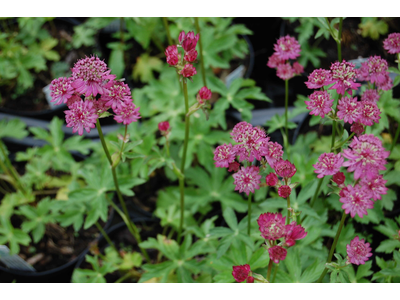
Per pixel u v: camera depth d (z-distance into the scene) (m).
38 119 1.21
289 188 0.62
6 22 1.38
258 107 1.21
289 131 1.07
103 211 0.82
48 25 1.41
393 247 0.80
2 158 1.05
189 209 0.99
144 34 1.16
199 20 1.16
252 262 0.74
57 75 1.31
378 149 0.59
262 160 0.65
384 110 0.85
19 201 1.02
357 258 0.61
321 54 1.11
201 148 0.97
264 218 0.60
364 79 0.72
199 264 0.82
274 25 1.25
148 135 0.99
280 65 0.81
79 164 1.06
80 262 0.95
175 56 0.67
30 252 1.00
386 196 0.87
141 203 1.07
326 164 0.61
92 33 1.29
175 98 1.05
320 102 0.65
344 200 0.59
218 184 0.97
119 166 1.01
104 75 0.63
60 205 0.82
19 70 1.19
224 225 0.96
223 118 0.97
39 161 1.06
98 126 0.67
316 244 0.79
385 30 1.10
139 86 1.29
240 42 1.23
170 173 1.02
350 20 1.16
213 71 1.29
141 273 0.93
